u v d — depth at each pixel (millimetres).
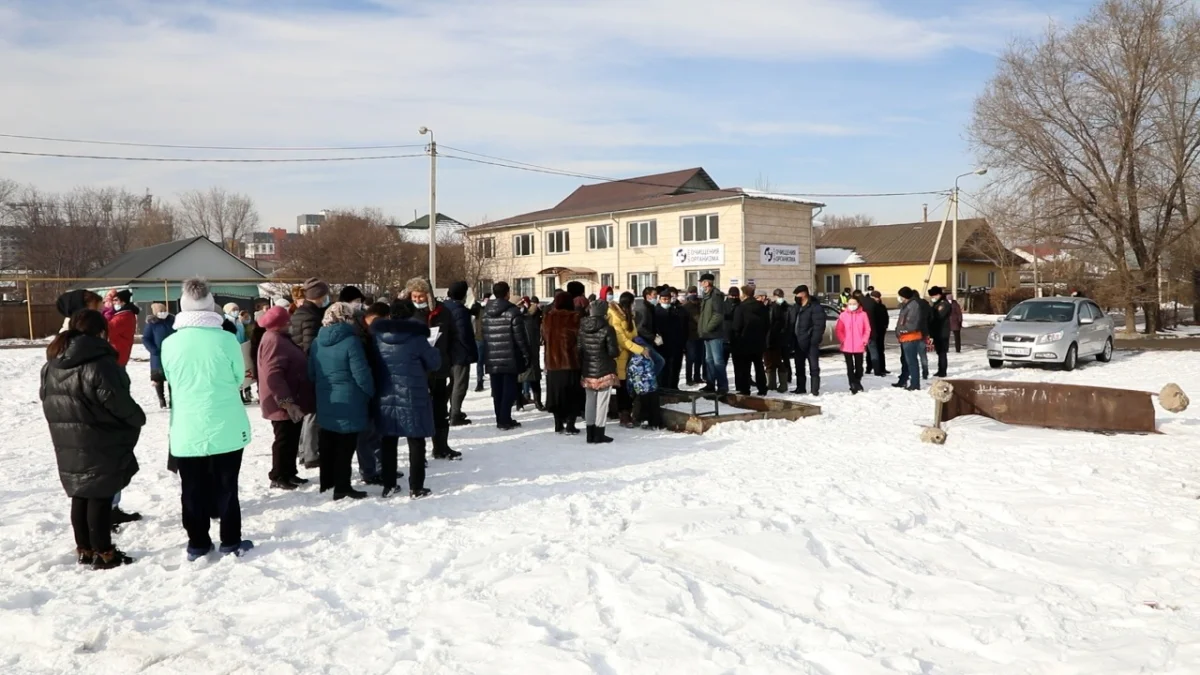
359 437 7152
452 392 10367
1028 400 9492
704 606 4266
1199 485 6586
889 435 9180
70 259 73688
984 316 41125
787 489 6629
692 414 9695
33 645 3975
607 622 4090
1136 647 3680
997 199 28516
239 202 92438
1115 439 8656
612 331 8891
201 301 5324
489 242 47156
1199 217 25891
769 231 37000
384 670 3656
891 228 53625
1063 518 5766
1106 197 25859
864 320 12758
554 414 9719
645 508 6074
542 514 6000
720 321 12258
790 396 12727
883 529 5500
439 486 7031
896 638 3893
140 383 15906
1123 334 28078
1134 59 25312
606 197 48750
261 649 3859
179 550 5445
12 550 5453
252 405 12812
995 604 4258
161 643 3904
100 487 4973
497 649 3783
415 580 4738
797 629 3973
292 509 6328
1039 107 26734
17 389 15984
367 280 43000
